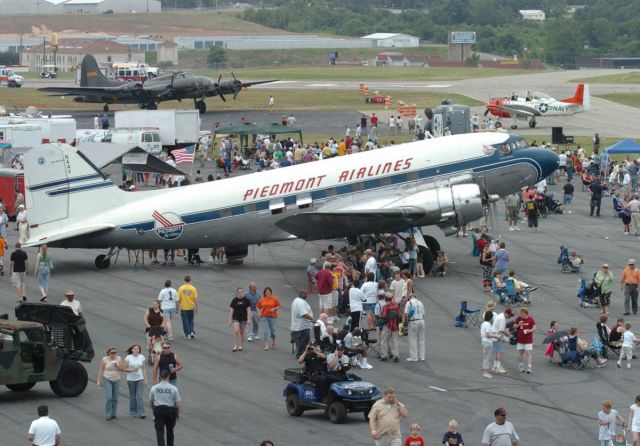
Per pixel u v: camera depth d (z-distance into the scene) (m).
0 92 196.62
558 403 40.97
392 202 63.25
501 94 188.50
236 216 63.41
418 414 39.09
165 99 160.12
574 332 45.97
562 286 61.59
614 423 35.38
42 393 40.53
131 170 96.94
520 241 75.31
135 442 35.06
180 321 52.47
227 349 47.59
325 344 39.88
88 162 62.69
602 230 80.12
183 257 68.31
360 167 64.38
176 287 59.50
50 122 109.50
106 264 64.38
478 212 62.72
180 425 37.19
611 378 44.66
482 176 65.31
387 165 64.44
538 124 151.38
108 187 63.06
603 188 88.25
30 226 62.81
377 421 32.47
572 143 122.81
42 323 39.62
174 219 62.94
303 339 45.91
